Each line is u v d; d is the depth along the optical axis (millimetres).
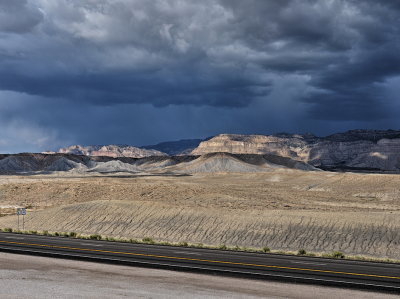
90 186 99938
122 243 33688
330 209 74188
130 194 91375
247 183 172125
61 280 21125
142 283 20609
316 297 18422
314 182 169125
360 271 23203
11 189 98812
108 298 18203
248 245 44875
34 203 89938
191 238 48156
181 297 18406
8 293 18812
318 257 28375
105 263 25109
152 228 51938
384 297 18531
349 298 18312
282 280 21047
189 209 56188
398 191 115688
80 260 25938
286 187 149125
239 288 19766
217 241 46656
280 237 46156
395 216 49562
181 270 23281
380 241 43219
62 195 94562
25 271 22969
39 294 18719
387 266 24891
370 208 82312
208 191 97562
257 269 23375
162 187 95812
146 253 28375
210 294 18844
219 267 23766
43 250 29359
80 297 18328
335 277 21625
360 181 132500
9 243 32875
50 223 55750
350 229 46375
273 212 53219
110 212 57219
